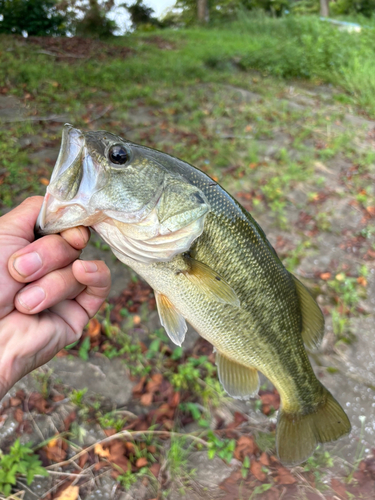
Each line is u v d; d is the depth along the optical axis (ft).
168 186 0.71
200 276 0.75
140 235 0.70
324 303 1.69
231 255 0.78
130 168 0.68
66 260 0.68
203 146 2.69
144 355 1.38
